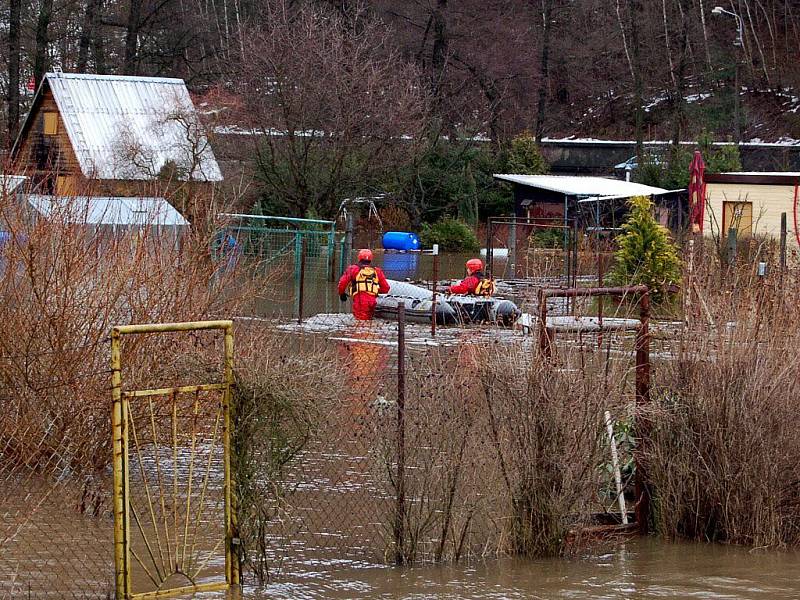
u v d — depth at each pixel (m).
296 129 39.31
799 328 9.33
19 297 9.65
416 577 7.82
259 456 7.57
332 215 40.25
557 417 8.41
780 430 8.96
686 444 9.10
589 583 7.82
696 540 9.05
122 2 59.19
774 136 60.59
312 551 8.19
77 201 10.99
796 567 8.32
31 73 55.22
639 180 48.12
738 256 13.16
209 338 9.50
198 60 59.72
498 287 26.89
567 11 68.12
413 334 19.72
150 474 9.49
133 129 38.69
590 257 30.56
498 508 8.44
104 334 9.79
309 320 22.09
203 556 8.04
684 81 65.56
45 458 9.23
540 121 59.62
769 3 69.25
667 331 9.73
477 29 57.84
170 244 10.97
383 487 8.34
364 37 46.09
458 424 8.27
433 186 49.94
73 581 7.45
